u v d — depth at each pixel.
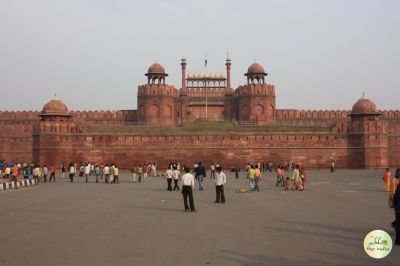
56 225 12.19
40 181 33.03
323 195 21.22
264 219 13.28
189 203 16.73
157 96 62.00
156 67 63.47
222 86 67.56
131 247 9.32
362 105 51.44
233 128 51.97
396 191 9.76
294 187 25.91
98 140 48.12
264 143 48.56
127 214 14.46
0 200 19.02
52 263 7.99
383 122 49.00
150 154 48.28
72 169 32.44
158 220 13.13
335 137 48.84
